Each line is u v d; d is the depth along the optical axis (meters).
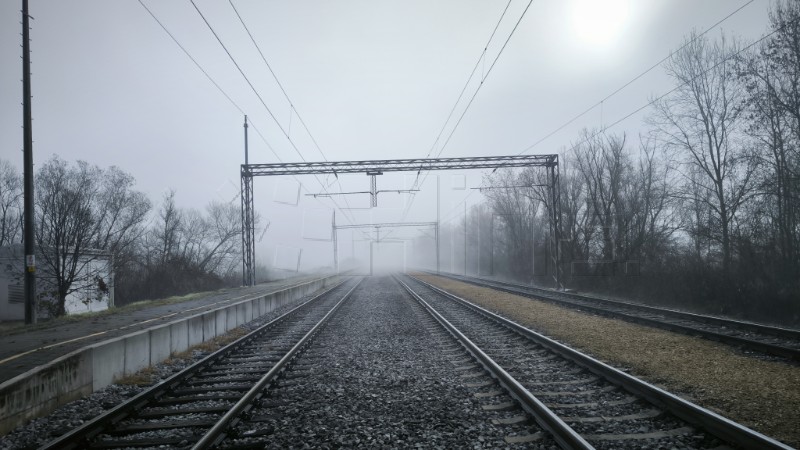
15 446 6.23
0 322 27.66
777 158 21.38
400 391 8.25
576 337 13.38
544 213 48.56
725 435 5.37
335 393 8.21
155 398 7.96
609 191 37.19
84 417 7.30
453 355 11.50
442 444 5.72
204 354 12.91
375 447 5.71
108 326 15.44
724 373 8.73
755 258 21.86
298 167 33.00
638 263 32.62
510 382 7.73
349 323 18.25
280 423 6.66
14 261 28.83
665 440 5.54
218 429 5.97
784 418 6.16
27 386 7.11
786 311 18.50
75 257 28.86
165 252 51.53
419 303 25.44
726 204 24.98
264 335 15.85
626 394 7.51
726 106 25.36
